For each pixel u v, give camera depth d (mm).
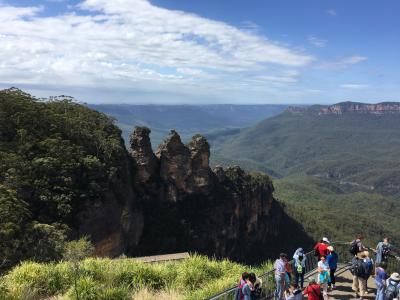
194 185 102812
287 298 17078
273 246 142625
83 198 63562
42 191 59125
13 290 18844
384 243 23312
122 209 72562
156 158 98375
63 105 85688
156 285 22219
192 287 21844
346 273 24375
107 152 77125
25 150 63375
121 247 70812
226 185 119562
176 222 92438
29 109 71375
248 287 16109
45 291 20172
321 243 21438
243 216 123188
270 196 143625
